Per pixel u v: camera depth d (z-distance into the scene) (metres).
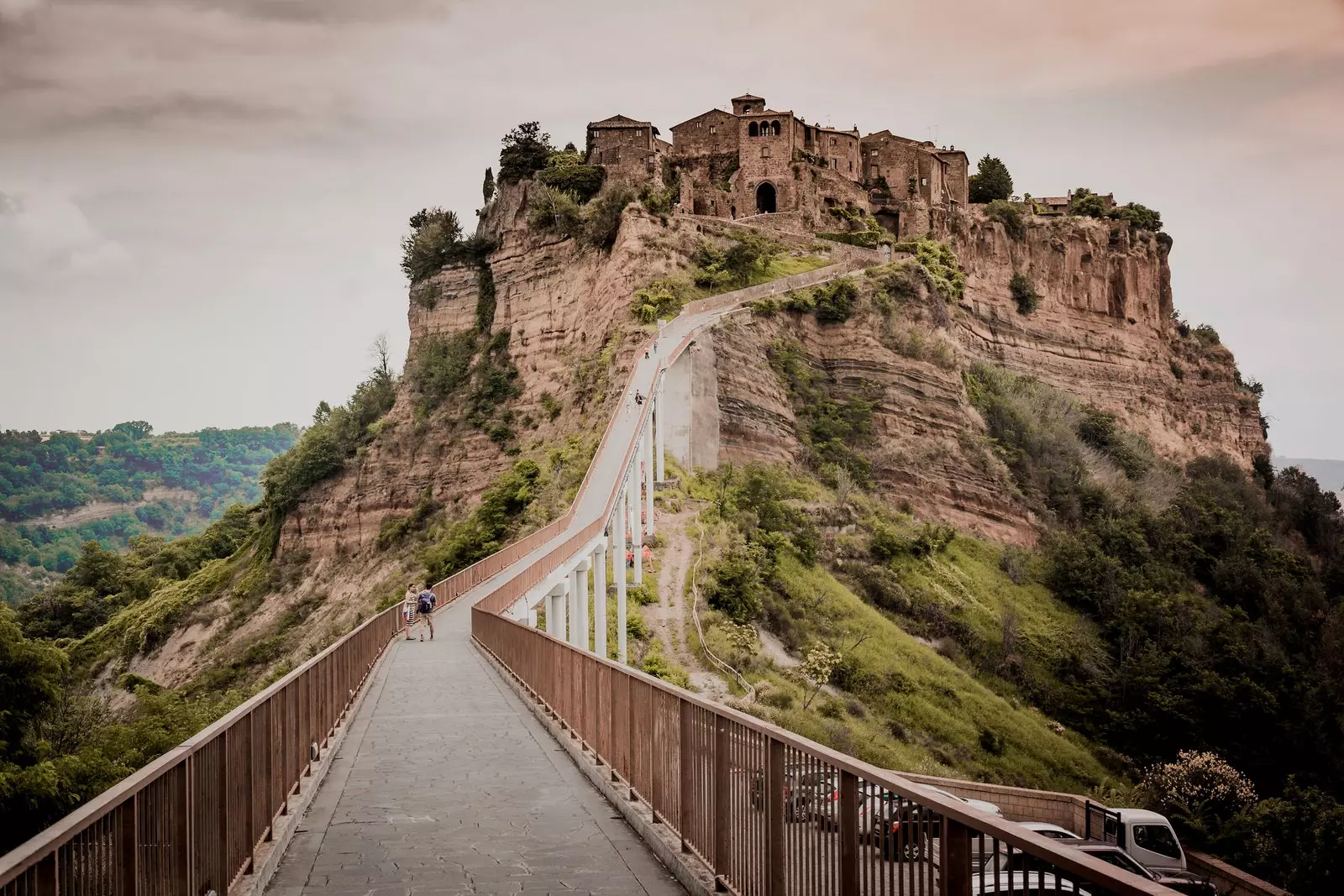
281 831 14.66
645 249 115.06
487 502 94.25
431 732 24.17
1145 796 65.25
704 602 74.06
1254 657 98.12
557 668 24.36
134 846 8.80
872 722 70.44
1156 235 190.50
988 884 7.35
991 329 159.88
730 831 12.20
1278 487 173.12
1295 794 63.91
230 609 119.19
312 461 125.31
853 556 95.31
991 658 92.38
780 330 115.75
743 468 101.19
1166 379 182.12
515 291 126.50
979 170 189.38
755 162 144.50
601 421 95.62
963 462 116.75
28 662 47.31
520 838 15.20
